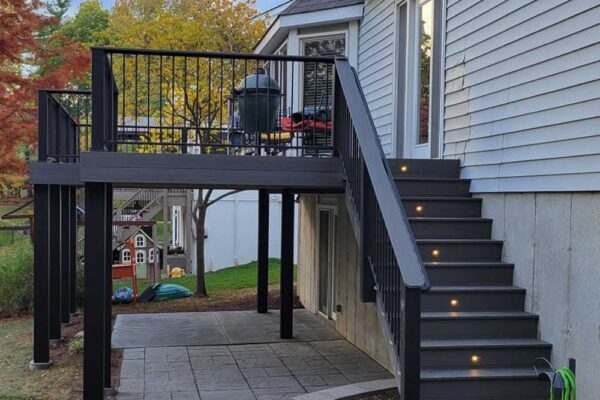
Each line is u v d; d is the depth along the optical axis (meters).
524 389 3.96
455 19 5.91
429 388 3.88
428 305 4.54
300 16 9.35
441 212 5.31
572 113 4.14
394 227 3.61
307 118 6.96
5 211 21.02
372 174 3.98
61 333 7.73
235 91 5.89
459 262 4.87
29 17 9.89
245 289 11.95
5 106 9.95
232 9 11.60
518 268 4.75
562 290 4.18
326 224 9.14
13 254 10.65
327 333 8.02
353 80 4.92
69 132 7.61
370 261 4.19
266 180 5.08
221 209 16.50
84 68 10.42
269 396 5.29
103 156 4.75
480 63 5.42
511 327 4.41
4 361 6.59
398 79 7.62
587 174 3.96
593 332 3.84
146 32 11.28
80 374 5.95
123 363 6.39
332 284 8.69
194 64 10.91
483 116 5.36
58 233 7.34
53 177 5.94
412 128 7.20
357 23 9.12
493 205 5.17
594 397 3.80
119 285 13.25
